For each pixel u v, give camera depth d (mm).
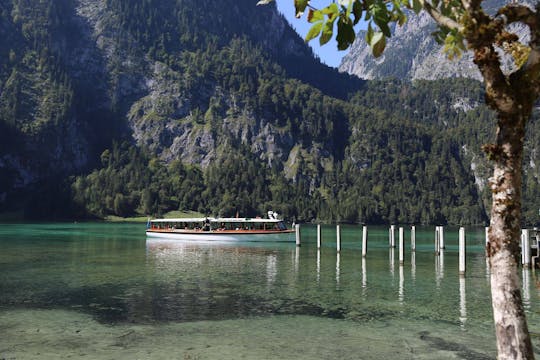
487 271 48500
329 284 39469
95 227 174625
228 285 38750
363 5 7145
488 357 20469
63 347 21641
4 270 47781
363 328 25094
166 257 63531
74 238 105938
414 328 25094
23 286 37781
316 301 32000
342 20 6949
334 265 54094
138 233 132375
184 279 42000
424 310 29281
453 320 26828
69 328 24906
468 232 175500
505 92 6633
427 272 47594
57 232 134000
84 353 20766
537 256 50750
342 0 6891
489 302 31797
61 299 32375
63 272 46375
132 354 20672
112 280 41219
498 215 6824
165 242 96250
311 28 7059
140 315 27812
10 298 32688
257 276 44219
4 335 23594
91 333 23953
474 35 6703
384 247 84062
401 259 55156
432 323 26141
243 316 27625
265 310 29219
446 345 22125
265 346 21875
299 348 21547
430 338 23234
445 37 8516
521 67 6785
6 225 189625
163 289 36594
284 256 65875
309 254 69312
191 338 23125
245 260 60031
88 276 43719
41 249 74438
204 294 34438
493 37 6652
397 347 21797
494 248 6863
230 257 64438
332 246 86500
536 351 21281
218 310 29141
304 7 7176
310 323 26078
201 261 58594
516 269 6762
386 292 35594
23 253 67062
